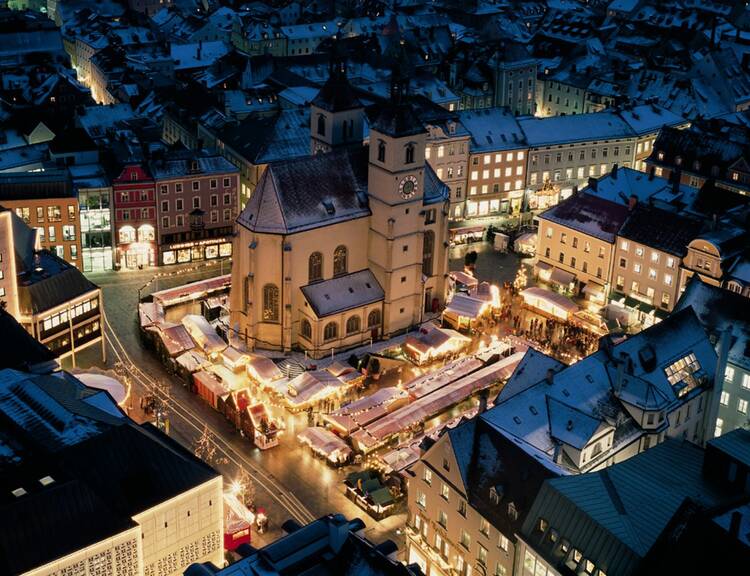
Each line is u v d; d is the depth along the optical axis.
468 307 166.75
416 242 160.12
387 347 160.50
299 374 149.75
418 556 113.81
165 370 153.38
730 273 157.00
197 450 133.62
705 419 130.62
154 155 185.25
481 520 103.00
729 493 98.06
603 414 116.25
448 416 141.00
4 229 140.00
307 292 154.50
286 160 153.38
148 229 185.62
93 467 101.00
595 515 92.75
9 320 129.62
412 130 151.75
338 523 84.25
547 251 184.62
